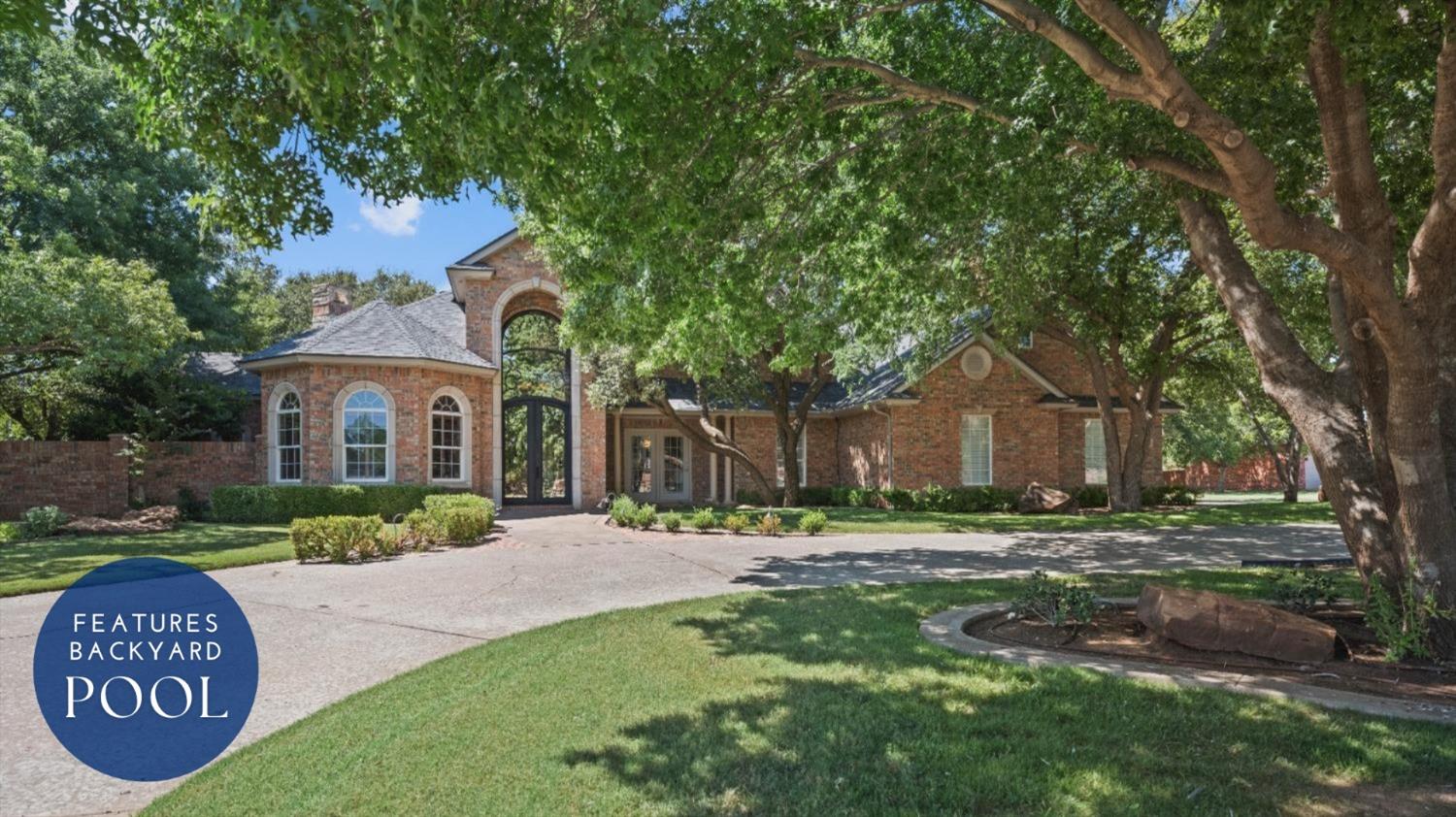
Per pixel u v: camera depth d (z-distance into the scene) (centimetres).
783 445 2362
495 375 2100
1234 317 718
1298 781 367
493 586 946
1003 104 680
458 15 447
